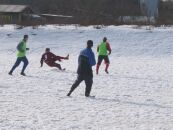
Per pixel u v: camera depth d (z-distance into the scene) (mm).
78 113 17391
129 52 51562
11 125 15055
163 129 14945
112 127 15078
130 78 29234
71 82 26672
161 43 54750
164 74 31969
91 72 21531
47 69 34281
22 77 28938
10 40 58125
